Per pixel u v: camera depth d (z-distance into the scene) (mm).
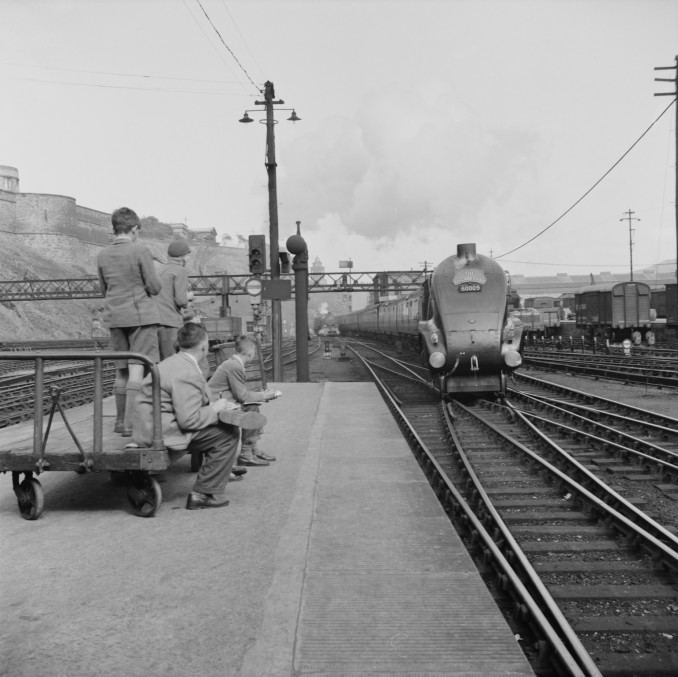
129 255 6297
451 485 7199
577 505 7250
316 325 127500
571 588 5062
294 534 4926
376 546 4723
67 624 3512
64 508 5781
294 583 4008
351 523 5273
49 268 90625
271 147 20328
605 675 3863
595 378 23094
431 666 3102
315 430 9828
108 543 4801
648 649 4176
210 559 4445
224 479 5715
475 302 15883
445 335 15727
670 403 16266
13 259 84375
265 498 6023
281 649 3217
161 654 3188
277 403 13305
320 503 5875
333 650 3246
